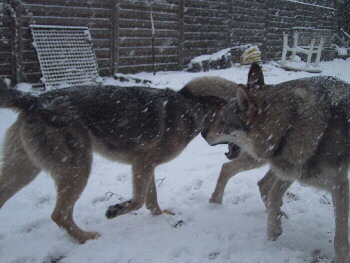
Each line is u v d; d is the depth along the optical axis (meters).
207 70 4.38
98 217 1.39
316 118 1.07
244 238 1.23
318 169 1.09
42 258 1.11
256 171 1.85
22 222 1.32
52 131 1.19
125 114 1.27
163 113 1.32
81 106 1.23
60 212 1.21
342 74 5.02
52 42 3.17
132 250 1.14
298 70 5.18
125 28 3.74
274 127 1.13
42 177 1.73
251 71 1.36
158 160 1.33
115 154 1.35
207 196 1.57
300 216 1.40
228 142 1.40
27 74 3.14
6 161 1.23
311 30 6.99
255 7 5.54
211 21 4.77
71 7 3.30
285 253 1.12
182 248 1.16
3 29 2.92
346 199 1.07
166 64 4.27
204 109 1.44
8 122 2.30
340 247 1.06
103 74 3.67
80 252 1.14
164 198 1.56
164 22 4.12
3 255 1.12
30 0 3.06
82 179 1.23
